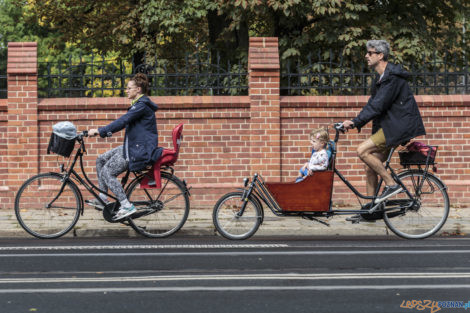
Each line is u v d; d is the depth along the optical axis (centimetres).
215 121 1167
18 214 880
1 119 1152
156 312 509
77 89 1184
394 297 555
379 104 823
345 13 1437
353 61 1490
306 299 548
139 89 867
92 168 1160
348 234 918
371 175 867
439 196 869
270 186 854
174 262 705
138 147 858
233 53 1597
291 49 1461
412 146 868
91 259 723
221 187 1165
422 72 1223
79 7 2270
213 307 523
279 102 1165
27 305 530
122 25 1838
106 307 524
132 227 886
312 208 852
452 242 845
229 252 768
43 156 1157
